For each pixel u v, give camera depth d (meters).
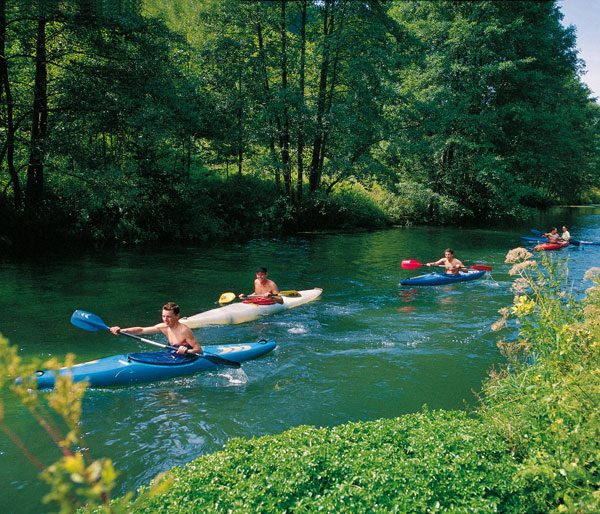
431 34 26.66
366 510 3.06
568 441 3.36
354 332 8.26
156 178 18.47
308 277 12.70
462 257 16.72
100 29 15.25
